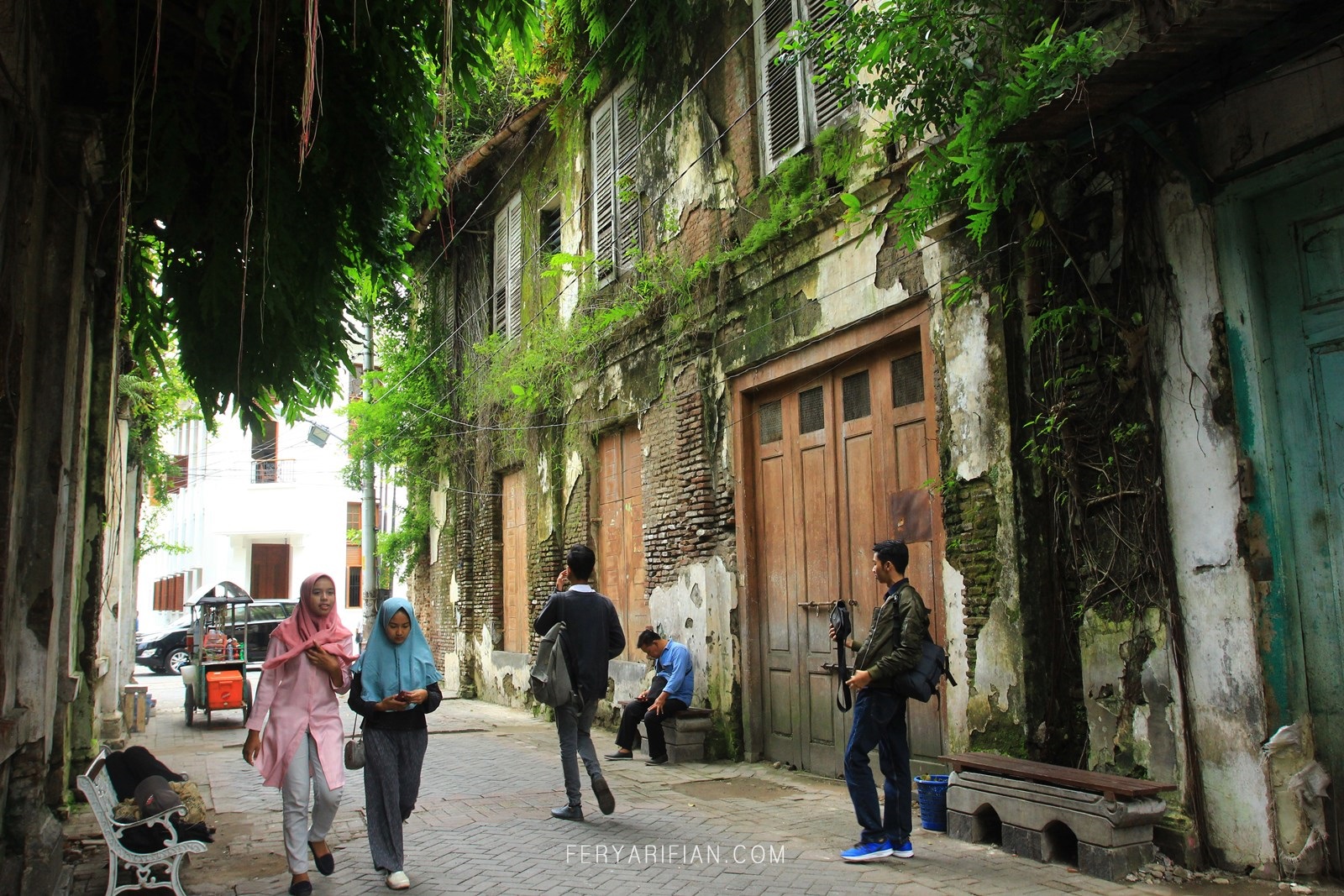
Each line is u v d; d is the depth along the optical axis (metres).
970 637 6.68
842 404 8.48
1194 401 5.37
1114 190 5.82
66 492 6.22
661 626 10.80
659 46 11.40
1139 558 5.62
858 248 8.04
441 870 5.74
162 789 5.36
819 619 8.64
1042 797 5.52
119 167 6.18
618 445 12.39
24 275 5.06
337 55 6.68
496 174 16.70
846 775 5.69
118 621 11.66
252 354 6.96
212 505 32.22
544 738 11.90
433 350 18.83
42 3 5.21
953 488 6.89
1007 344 6.49
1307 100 4.87
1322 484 4.93
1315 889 4.77
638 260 11.48
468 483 17.56
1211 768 5.22
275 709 5.44
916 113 6.27
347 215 7.17
